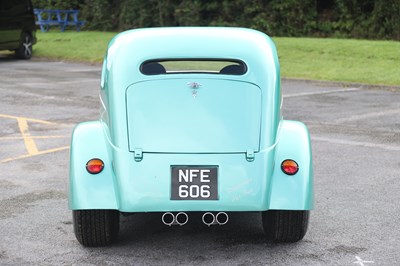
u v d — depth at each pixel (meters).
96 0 35.12
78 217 5.77
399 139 10.93
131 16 33.41
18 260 5.70
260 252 5.86
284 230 5.94
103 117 6.24
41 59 25.20
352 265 5.57
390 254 5.84
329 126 12.00
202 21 31.28
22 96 15.59
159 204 5.48
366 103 14.73
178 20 31.58
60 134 11.30
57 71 21.08
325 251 5.90
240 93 5.90
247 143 5.69
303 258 5.72
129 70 5.98
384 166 9.13
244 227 6.55
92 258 5.74
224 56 6.05
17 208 7.23
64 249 5.96
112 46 6.30
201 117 5.79
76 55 25.09
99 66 22.89
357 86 17.67
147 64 6.10
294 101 14.95
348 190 7.94
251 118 5.80
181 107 5.83
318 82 18.41
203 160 5.59
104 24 35.16
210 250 5.91
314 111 13.60
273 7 29.58
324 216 6.95
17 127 11.91
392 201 7.50
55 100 15.01
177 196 5.48
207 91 5.89
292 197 5.59
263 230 6.45
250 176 5.57
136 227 6.57
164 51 6.07
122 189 5.54
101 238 5.90
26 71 20.97
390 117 12.96
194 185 5.52
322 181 8.34
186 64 6.14
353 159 9.52
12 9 24.23
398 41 25.69
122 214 6.76
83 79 19.00
